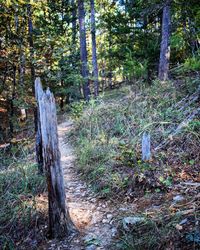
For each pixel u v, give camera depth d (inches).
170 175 168.4
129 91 383.2
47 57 355.9
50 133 129.9
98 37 1058.1
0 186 187.3
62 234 138.8
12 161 248.2
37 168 206.7
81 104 441.4
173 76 383.2
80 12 550.9
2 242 144.6
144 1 324.8
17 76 374.6
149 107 292.4
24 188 181.8
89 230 142.3
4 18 314.0
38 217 152.8
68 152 295.9
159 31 467.2
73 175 225.3
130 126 272.5
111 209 158.4
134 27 459.5
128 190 170.7
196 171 166.9
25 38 353.1
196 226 114.0
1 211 161.8
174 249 109.1
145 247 117.6
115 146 241.6
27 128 433.7
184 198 142.3
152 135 230.2
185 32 405.7
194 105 248.7
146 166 180.7
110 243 128.7
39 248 135.4
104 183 187.0
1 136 379.9
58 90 483.8
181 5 291.3
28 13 354.9
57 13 560.4
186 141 201.0
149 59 434.3
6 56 323.6
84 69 548.4
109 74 949.2
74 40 644.7
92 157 239.0
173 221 122.7
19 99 331.6
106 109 350.3
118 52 502.3
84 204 170.6
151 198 154.3
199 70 327.0
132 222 135.3
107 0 892.0
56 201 136.6
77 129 362.3
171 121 240.5
